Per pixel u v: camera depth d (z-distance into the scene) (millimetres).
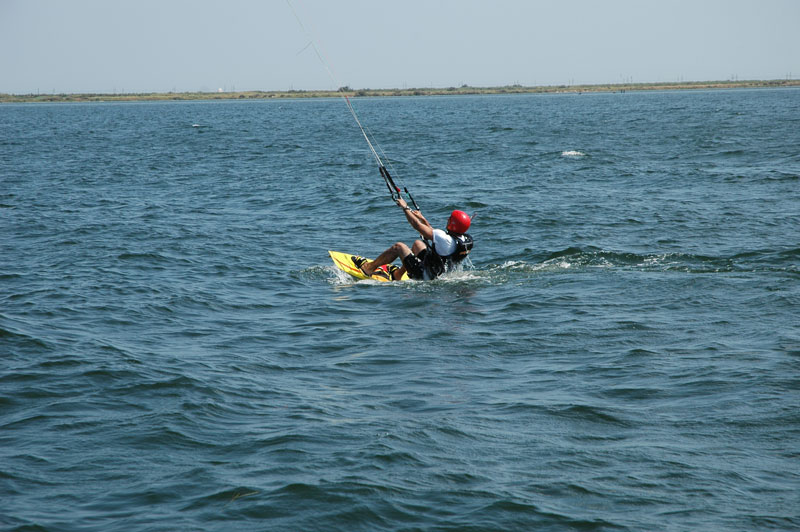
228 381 12898
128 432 10742
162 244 25891
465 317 17062
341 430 10773
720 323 15891
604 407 11562
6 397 12117
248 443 10359
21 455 10023
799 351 13805
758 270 20688
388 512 8523
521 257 23734
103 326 16375
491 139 78250
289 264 23219
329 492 8922
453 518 8406
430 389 12531
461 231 20969
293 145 75188
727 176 42375
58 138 89375
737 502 8672
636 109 159250
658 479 9250
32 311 17391
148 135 95812
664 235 26297
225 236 27625
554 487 9070
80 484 9242
